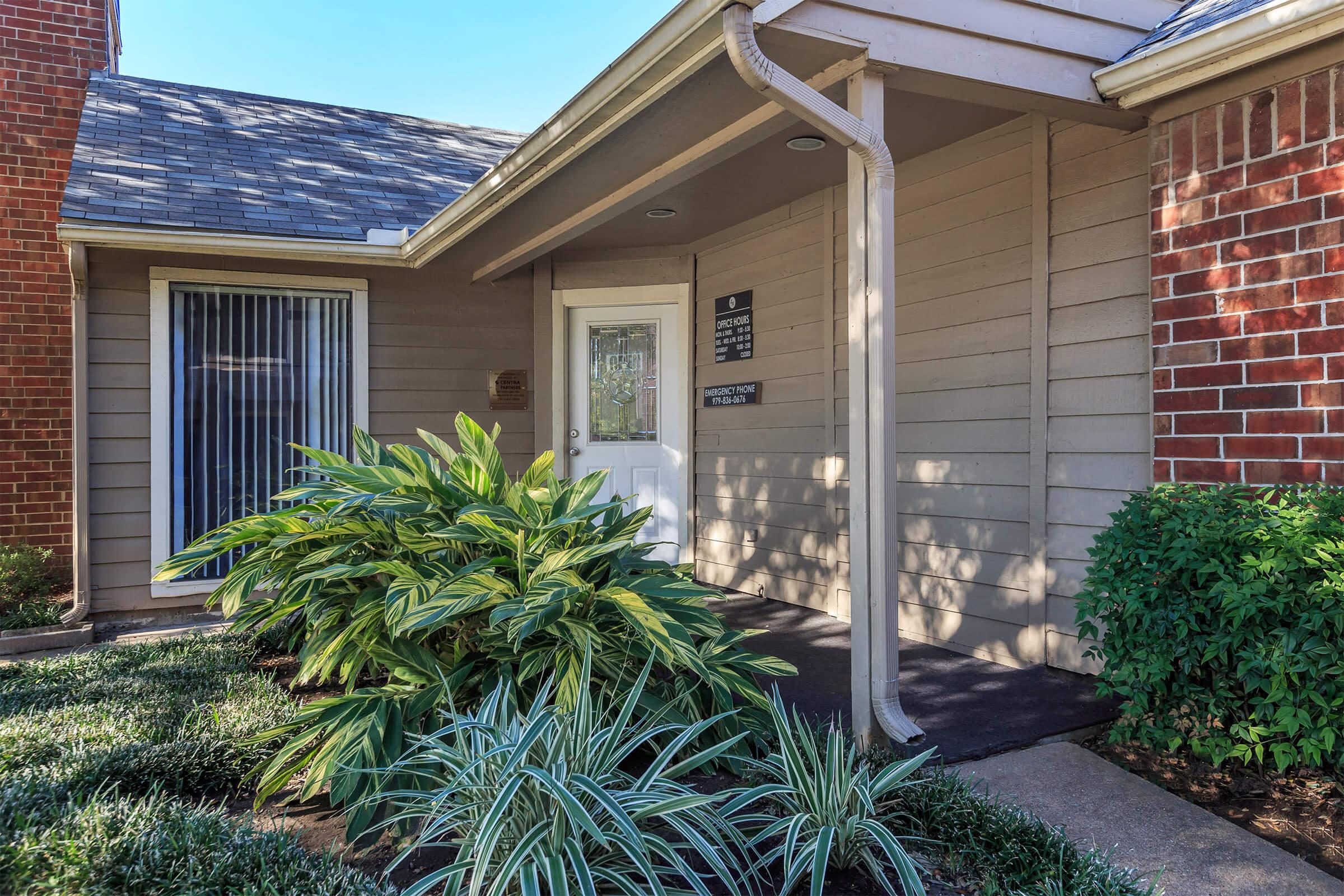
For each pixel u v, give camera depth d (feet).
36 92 19.76
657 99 10.06
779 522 18.01
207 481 17.99
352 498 10.00
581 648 8.64
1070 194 11.97
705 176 15.24
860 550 9.36
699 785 8.66
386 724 8.45
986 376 13.32
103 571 17.01
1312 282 8.91
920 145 13.93
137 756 8.43
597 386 21.21
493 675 9.22
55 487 19.33
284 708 10.44
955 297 13.85
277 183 19.21
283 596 10.46
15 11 19.63
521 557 9.36
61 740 8.81
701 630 9.80
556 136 11.66
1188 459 10.11
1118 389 11.34
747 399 18.72
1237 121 9.59
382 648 9.64
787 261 17.46
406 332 19.71
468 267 19.83
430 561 9.94
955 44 9.43
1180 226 10.21
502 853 6.46
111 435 17.04
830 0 8.66
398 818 6.92
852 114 9.14
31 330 19.25
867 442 9.33
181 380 17.79
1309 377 8.92
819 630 15.44
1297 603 8.04
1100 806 8.16
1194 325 10.05
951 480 13.97
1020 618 12.79
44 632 15.51
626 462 21.09
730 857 6.47
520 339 20.89
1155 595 8.68
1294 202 9.06
